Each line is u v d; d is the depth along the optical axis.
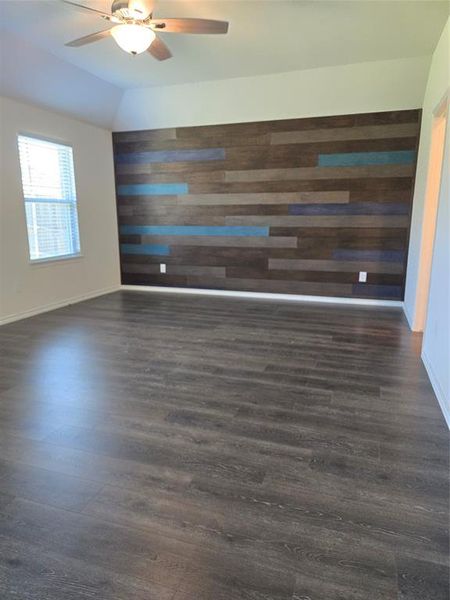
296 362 3.17
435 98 3.65
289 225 5.28
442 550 1.42
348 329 4.05
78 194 5.21
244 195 5.38
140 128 5.61
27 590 1.28
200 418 2.34
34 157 4.53
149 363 3.16
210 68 4.35
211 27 2.74
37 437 2.15
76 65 4.25
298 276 5.38
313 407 2.46
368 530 1.51
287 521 1.56
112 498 1.69
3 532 1.51
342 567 1.36
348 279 5.18
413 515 1.59
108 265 5.94
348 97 4.60
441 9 3.01
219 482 1.79
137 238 6.03
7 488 1.75
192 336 3.84
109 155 5.77
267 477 1.82
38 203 4.64
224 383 2.80
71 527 1.54
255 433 2.18
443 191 2.79
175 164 5.59
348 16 3.14
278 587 1.29
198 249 5.75
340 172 4.95
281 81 4.62
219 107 5.09
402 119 4.61
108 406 2.48
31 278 4.58
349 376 2.91
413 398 2.57
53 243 4.92
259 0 2.90
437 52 3.64
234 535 1.49
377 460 1.94
